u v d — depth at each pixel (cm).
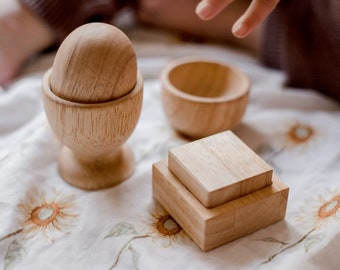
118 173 47
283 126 57
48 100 41
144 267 40
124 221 44
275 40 65
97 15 67
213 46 73
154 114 57
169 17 73
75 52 40
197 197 41
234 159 43
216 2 48
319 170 50
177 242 42
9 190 45
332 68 60
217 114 50
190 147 44
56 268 40
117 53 40
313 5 59
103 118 41
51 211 45
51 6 62
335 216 43
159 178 44
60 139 44
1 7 61
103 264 41
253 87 63
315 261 40
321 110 61
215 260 41
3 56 60
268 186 43
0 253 41
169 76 54
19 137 52
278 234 43
